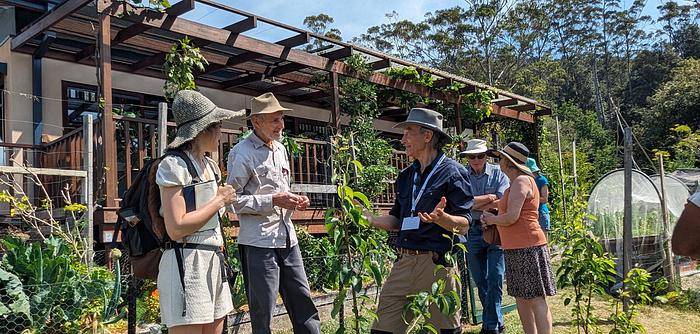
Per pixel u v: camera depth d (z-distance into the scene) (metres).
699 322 6.49
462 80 12.16
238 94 11.59
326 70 9.48
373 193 9.56
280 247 3.64
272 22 7.87
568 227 5.97
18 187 6.62
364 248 3.10
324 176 9.37
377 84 10.72
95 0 6.52
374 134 10.80
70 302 4.63
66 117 9.20
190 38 7.76
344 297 3.05
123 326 5.07
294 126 12.81
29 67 8.83
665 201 8.24
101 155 6.48
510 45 36.88
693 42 52.56
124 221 2.77
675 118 31.48
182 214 2.50
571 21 53.41
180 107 2.71
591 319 4.58
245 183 3.66
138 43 8.42
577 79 55.66
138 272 2.74
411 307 3.06
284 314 5.80
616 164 30.53
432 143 3.49
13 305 4.27
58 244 5.13
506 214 4.22
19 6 9.42
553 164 15.36
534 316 4.26
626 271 6.54
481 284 5.52
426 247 3.38
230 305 2.81
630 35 53.97
